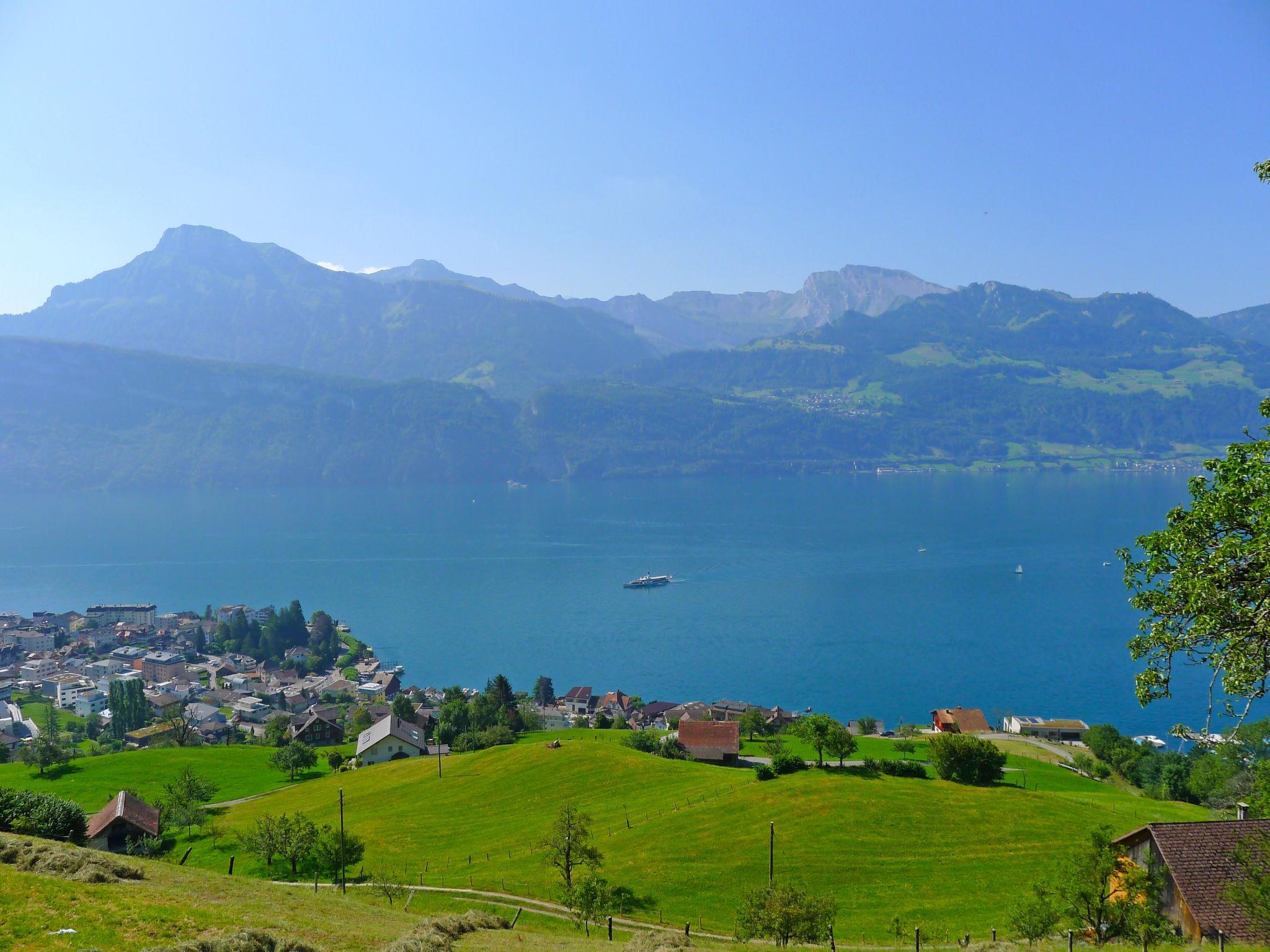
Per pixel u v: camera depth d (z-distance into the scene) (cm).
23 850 3506
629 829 6981
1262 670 2017
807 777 7762
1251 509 2031
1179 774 10162
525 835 7156
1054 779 10469
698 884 5766
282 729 15800
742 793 7488
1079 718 16612
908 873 5756
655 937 3919
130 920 2802
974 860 5931
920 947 4488
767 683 19500
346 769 11669
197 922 2920
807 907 4506
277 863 6562
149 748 13050
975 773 8038
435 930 3572
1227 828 3778
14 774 11212
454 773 9588
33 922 2642
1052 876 5553
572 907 5228
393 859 6725
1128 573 2364
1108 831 4038
